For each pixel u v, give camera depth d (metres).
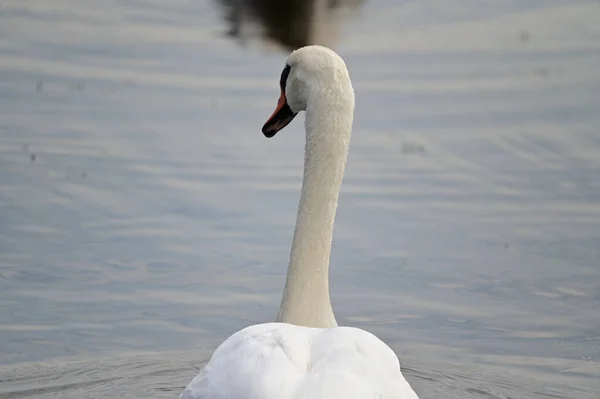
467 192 15.78
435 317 12.69
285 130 17.86
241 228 14.54
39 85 19.12
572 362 11.70
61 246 13.92
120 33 21.97
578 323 12.55
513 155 16.84
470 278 13.56
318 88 10.02
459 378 11.33
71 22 22.52
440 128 17.80
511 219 15.00
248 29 22.09
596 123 17.89
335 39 21.97
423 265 13.84
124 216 14.73
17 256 13.66
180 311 12.53
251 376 7.41
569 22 23.22
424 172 16.31
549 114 18.25
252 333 7.98
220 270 13.53
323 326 9.88
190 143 16.98
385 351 7.93
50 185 15.48
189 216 14.77
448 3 24.52
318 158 10.03
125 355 11.63
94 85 19.19
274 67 20.27
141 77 19.66
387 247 14.27
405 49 21.53
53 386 10.84
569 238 14.51
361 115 18.31
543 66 20.62
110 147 16.78
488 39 22.25
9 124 17.55
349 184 16.00
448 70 20.39
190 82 19.47
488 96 19.12
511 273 13.62
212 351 11.70
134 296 12.88
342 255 14.10
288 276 10.01
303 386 7.22
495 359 11.76
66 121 17.67
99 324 12.23
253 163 16.44
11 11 23.09
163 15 23.09
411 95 19.12
